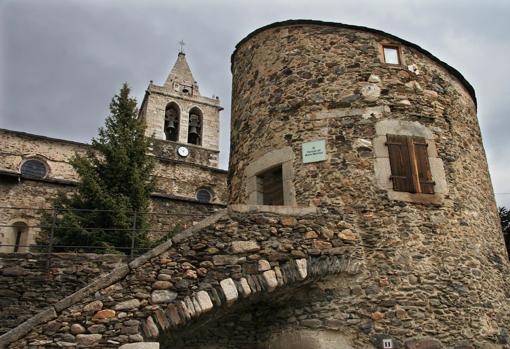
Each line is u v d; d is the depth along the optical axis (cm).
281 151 781
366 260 670
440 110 818
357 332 629
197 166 2202
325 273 641
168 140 2748
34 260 827
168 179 2117
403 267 671
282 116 806
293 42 857
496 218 821
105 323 533
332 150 749
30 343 507
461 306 665
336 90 796
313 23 859
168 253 589
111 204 1177
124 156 1302
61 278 820
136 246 1156
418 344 626
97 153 1923
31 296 795
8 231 1401
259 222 641
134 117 1458
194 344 640
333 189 720
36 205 1451
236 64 970
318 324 637
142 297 556
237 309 649
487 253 743
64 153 1953
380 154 744
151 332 538
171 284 572
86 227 1152
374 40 841
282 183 773
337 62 818
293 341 638
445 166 765
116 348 523
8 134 1891
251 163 825
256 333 673
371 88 795
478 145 864
